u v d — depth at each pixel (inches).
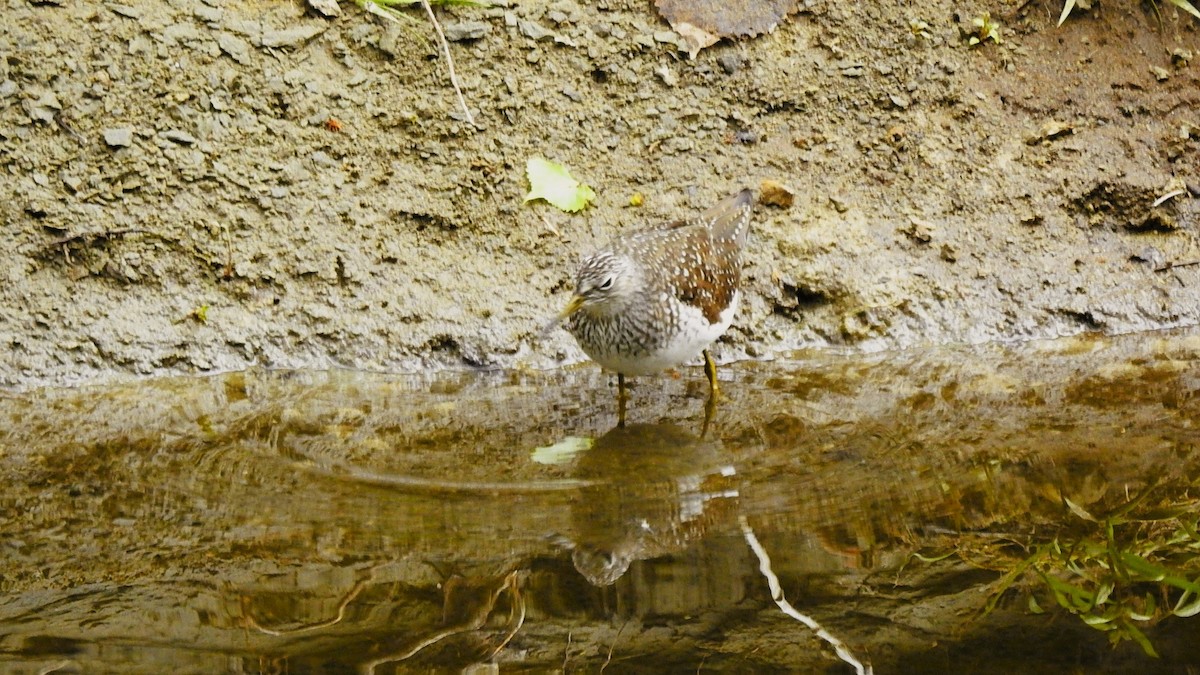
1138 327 477.4
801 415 412.8
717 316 417.4
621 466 373.7
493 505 349.4
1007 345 469.1
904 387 435.5
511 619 299.1
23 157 451.8
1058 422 407.5
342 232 462.3
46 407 410.3
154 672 276.2
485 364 446.0
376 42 498.3
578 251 471.5
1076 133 520.4
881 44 532.4
